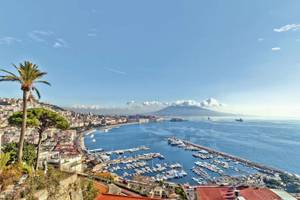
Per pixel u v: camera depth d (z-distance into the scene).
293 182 82.50
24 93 26.55
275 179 83.62
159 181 75.12
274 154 155.25
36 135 143.00
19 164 22.47
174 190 54.81
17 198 16.39
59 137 177.38
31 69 26.30
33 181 19.06
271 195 40.44
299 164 128.25
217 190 43.12
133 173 98.75
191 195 51.16
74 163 66.31
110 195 27.53
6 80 25.72
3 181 17.34
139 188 45.78
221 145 191.62
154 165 115.06
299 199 41.41
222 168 112.31
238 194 39.44
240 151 165.50
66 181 23.00
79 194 24.84
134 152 158.25
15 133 125.25
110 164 113.69
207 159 134.25
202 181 87.44
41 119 34.97
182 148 174.62
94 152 150.00
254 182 80.81
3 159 19.62
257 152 161.88
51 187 20.28
